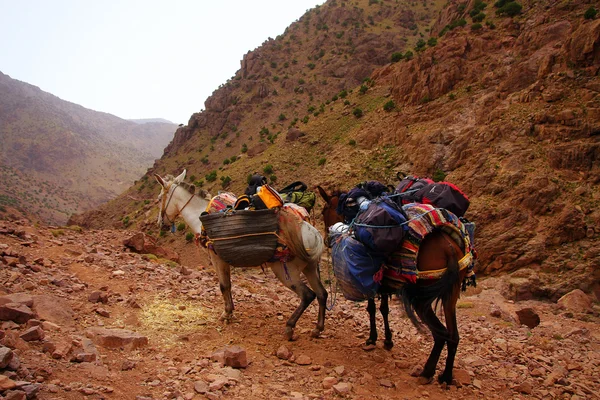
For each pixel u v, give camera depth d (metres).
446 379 6.22
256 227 6.88
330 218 8.27
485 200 42.59
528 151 44.75
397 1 168.50
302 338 7.50
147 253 14.38
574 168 41.75
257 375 5.84
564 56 49.91
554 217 38.47
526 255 36.69
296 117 127.12
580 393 6.52
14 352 5.00
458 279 5.91
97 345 5.93
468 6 76.81
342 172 62.34
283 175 76.06
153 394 4.90
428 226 5.86
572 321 12.46
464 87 61.84
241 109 140.75
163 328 7.14
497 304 14.45
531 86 50.75
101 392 4.68
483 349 8.30
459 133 53.44
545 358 7.94
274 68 153.25
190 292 9.27
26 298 6.45
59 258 10.06
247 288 11.29
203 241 7.87
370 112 77.81
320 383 5.88
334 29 159.38
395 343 8.05
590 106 45.09
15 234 11.09
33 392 4.21
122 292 8.62
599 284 32.72
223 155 127.88
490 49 63.75
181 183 8.57
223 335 7.22
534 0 66.12
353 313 10.26
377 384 6.05
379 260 6.10
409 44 144.12
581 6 58.59
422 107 63.38
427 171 53.16
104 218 123.25
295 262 7.15
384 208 6.03
